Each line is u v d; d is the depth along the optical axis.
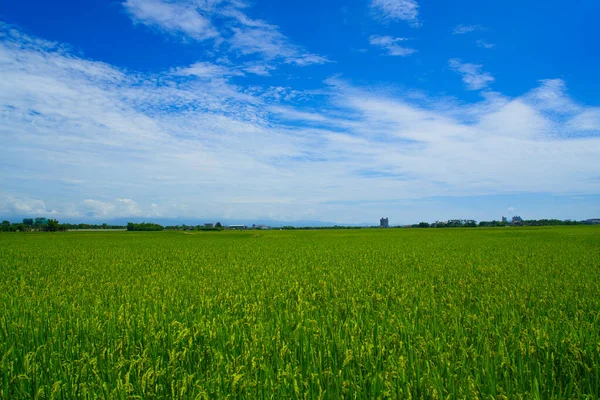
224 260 19.83
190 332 6.06
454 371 4.63
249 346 5.41
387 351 5.25
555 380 4.48
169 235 63.97
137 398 4.18
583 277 12.16
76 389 4.38
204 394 3.95
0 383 4.57
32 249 29.94
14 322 6.72
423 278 12.23
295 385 4.12
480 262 17.03
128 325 6.39
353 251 24.44
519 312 7.55
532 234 49.69
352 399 4.15
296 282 11.39
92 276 14.43
